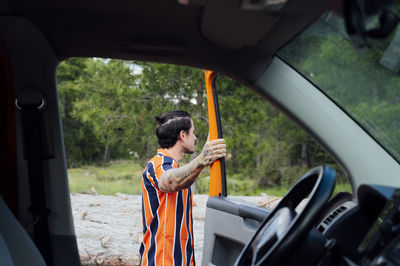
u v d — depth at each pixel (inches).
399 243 36.2
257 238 43.4
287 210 41.1
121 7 44.9
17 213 58.7
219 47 52.6
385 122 58.6
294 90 59.4
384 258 36.1
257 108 389.1
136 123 466.9
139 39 51.9
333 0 40.0
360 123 59.7
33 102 56.9
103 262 168.9
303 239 37.6
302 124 60.9
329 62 56.4
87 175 1004.6
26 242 46.4
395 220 38.5
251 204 89.7
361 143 59.2
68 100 1296.8
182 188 70.1
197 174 68.4
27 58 54.7
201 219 205.0
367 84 57.3
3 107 57.0
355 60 54.1
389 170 57.8
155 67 412.2
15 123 57.5
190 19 45.4
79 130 1315.2
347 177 60.6
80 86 611.5
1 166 57.8
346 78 57.8
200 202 219.6
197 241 181.9
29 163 58.1
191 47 52.9
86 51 56.0
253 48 52.5
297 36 49.6
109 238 191.8
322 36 51.7
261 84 59.2
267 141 561.3
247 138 335.3
